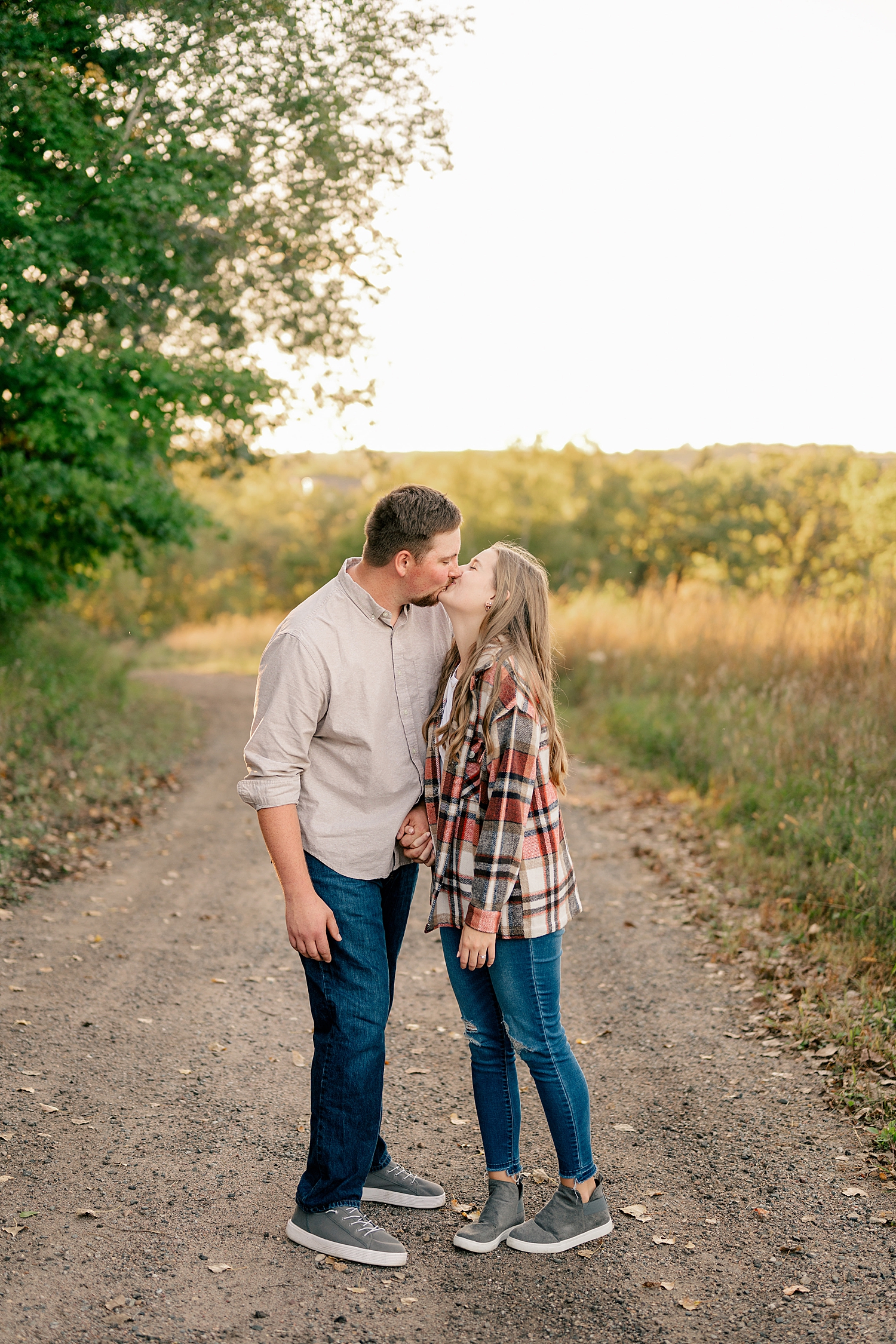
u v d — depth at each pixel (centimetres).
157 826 779
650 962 482
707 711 955
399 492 238
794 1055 371
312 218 759
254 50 645
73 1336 217
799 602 1129
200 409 892
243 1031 399
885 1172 289
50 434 833
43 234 669
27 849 640
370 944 249
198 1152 303
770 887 555
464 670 244
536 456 4759
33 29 618
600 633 1359
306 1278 242
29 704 1024
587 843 723
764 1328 225
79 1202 272
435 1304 234
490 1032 257
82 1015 405
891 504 2728
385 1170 282
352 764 247
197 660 2981
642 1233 264
